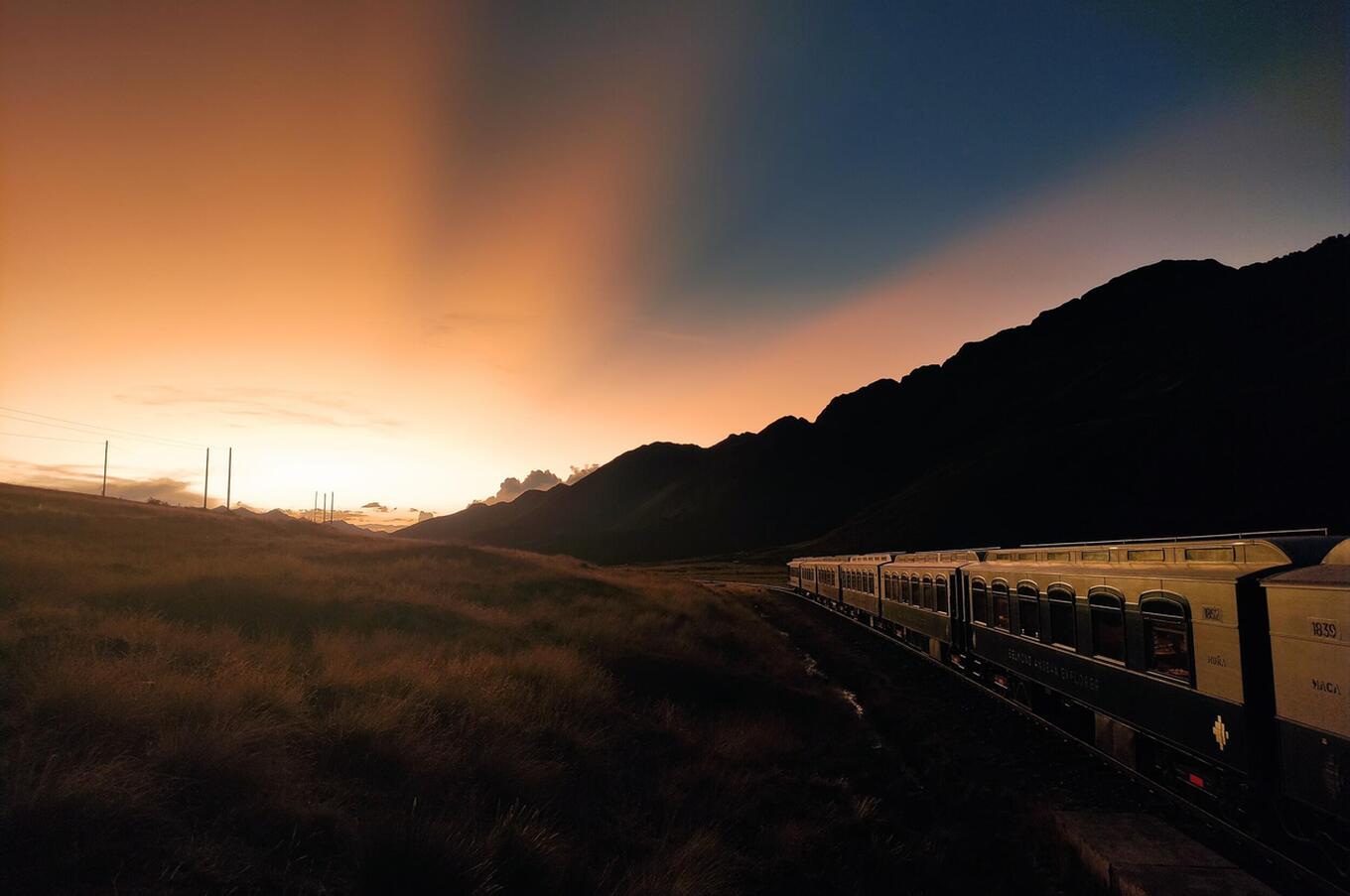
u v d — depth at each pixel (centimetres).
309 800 557
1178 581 814
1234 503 8869
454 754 715
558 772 770
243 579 1579
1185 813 840
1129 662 927
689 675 1459
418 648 1192
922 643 2141
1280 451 9275
